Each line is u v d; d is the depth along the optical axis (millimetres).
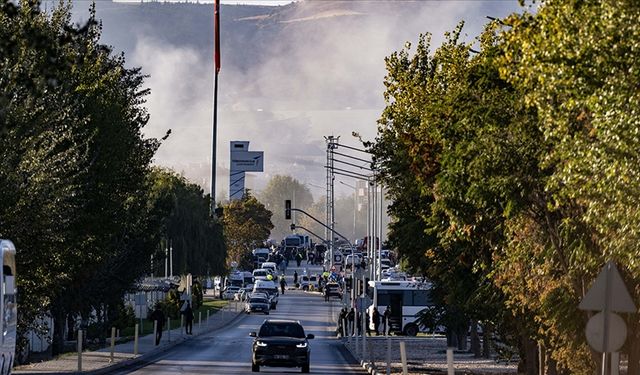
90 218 79625
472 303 66125
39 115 62844
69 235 75500
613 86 33406
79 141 78125
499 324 69375
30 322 75375
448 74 65500
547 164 40281
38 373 76375
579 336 48281
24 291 71875
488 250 61156
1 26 52438
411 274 90250
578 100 35219
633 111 33375
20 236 66750
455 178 51781
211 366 92625
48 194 65938
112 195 82938
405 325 171500
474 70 51781
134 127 93875
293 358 86688
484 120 48938
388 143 77375
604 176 36438
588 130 37688
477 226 56031
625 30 32781
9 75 55750
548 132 38656
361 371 93125
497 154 47531
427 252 69375
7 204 63688
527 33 36781
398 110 75438
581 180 38250
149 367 89188
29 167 64688
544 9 35750
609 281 35000
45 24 68125
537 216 50062
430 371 91438
